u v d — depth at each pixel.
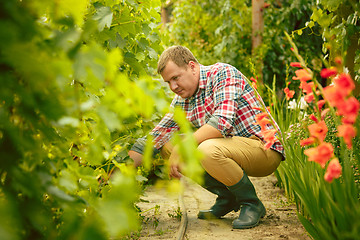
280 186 3.52
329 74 1.42
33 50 0.77
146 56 3.08
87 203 1.04
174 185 0.94
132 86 0.77
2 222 0.72
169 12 9.98
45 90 0.88
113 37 2.17
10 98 0.91
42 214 0.96
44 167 1.00
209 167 2.45
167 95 3.77
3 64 0.83
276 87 6.73
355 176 1.95
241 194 2.48
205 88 2.63
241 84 2.60
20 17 0.76
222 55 6.72
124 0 2.43
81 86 1.63
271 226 2.45
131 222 0.81
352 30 2.53
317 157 1.42
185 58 2.58
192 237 2.25
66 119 0.96
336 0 2.48
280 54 6.80
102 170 1.71
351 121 1.27
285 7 6.91
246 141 2.54
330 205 1.67
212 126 2.46
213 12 7.58
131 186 0.82
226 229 2.41
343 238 1.52
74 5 0.83
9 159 0.88
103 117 0.81
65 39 0.83
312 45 7.08
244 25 6.84
